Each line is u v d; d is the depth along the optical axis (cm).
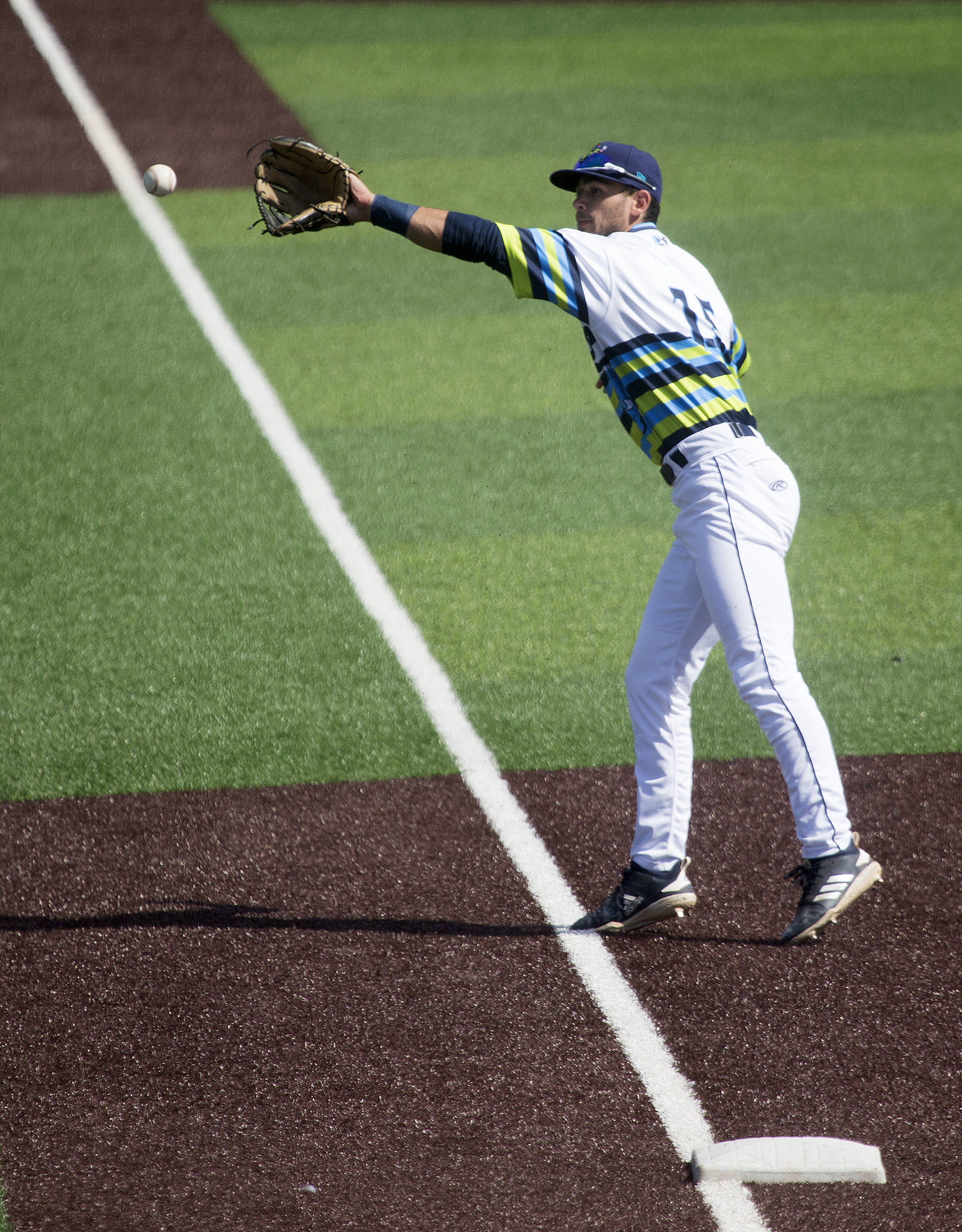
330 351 3045
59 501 2392
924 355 3012
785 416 2748
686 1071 1200
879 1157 1088
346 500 2417
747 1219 1044
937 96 4662
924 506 2397
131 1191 1074
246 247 3591
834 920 1358
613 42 5131
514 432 2695
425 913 1420
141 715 1789
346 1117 1150
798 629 2030
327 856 1515
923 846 1523
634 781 1659
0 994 1296
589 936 1381
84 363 2959
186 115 4422
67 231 3662
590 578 2172
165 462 2544
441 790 1639
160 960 1346
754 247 3584
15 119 4378
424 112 4472
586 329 1309
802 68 4909
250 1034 1248
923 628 2020
